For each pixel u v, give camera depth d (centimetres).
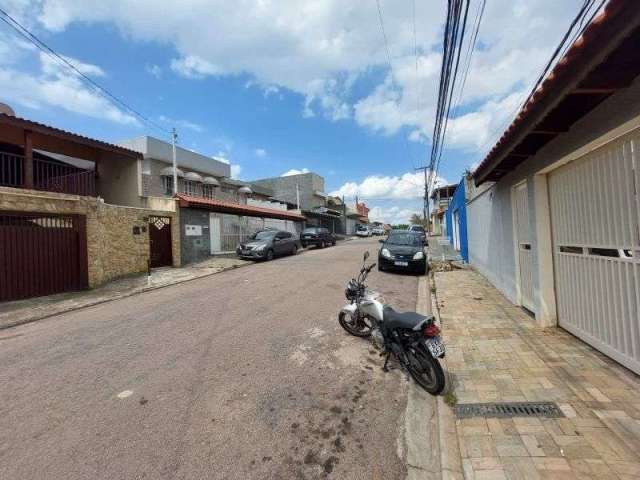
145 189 1587
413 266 1035
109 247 1039
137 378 384
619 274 349
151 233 1273
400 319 368
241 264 1388
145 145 1600
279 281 962
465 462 241
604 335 380
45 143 1281
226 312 648
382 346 441
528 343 435
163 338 513
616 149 337
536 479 221
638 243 317
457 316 577
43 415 314
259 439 277
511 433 267
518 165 560
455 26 484
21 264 812
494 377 356
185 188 1858
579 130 352
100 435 283
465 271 1035
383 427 295
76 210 910
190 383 371
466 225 1253
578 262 424
